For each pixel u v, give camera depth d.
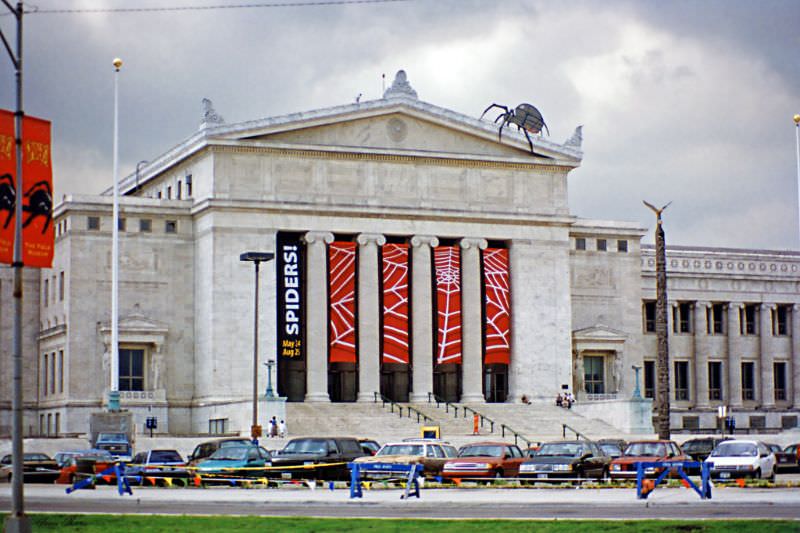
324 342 116.94
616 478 67.88
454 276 121.19
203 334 116.31
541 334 123.81
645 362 139.50
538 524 44.16
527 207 124.75
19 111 43.38
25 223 44.69
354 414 111.44
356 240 119.19
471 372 121.19
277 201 116.25
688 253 142.25
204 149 115.69
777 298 145.88
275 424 102.00
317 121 117.50
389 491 63.12
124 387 116.69
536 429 112.25
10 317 126.00
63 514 48.78
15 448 41.44
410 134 121.44
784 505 52.50
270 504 55.50
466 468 68.31
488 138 123.62
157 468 70.69
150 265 117.94
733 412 142.00
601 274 130.88
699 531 41.69
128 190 137.62
